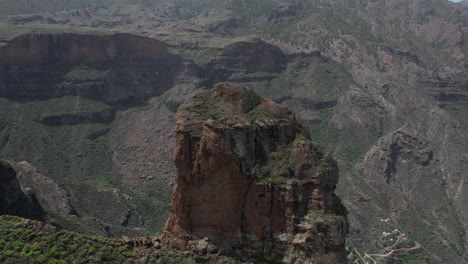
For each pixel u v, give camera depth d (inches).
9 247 1888.5
